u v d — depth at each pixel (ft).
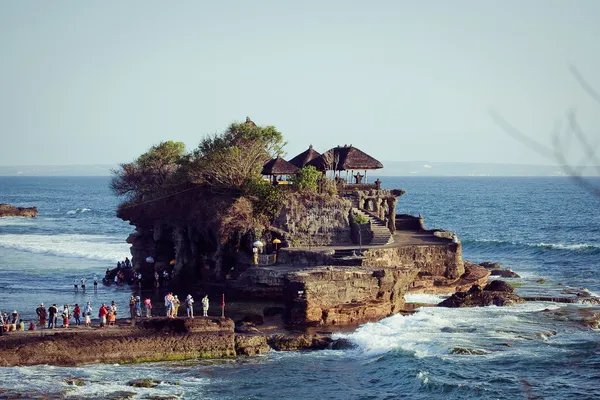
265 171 254.68
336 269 186.50
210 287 228.84
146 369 140.77
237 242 227.61
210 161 244.42
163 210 251.19
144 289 235.81
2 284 247.91
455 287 225.76
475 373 133.18
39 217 617.21
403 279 192.95
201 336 151.43
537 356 142.82
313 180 239.30
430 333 162.20
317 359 148.46
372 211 252.83
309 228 231.09
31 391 123.44
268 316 187.42
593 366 135.85
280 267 213.46
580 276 261.85
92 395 122.52
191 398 123.13
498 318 176.86
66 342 144.46
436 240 237.66
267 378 135.54
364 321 181.88
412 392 126.52
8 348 140.77
